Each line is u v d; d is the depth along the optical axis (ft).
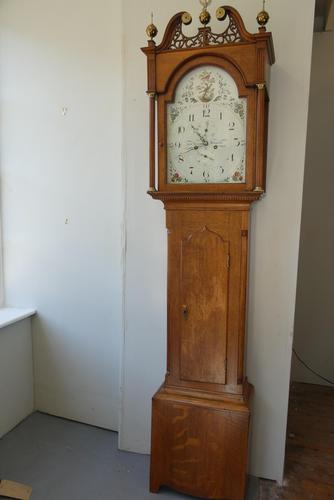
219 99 4.71
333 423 7.53
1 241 7.55
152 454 5.44
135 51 5.75
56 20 6.59
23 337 7.31
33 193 7.16
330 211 8.80
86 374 7.20
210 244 5.01
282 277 5.45
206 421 5.12
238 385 5.16
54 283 7.25
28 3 6.73
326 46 8.36
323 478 5.90
